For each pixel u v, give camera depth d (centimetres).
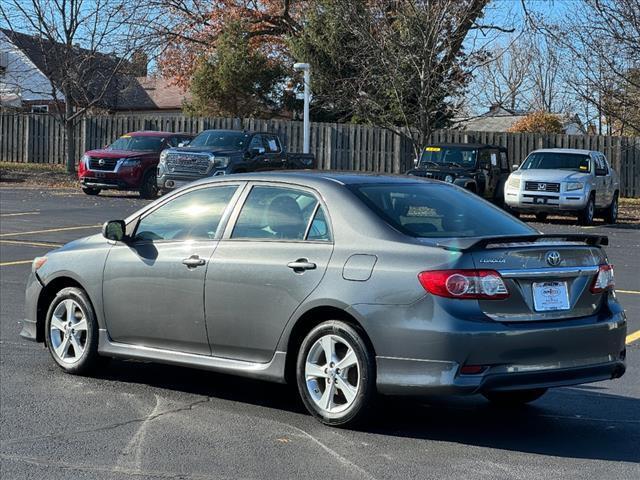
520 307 591
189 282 689
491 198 2511
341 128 3209
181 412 672
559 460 569
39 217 2053
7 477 529
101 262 747
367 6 2783
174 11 3638
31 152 3625
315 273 627
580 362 609
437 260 585
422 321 579
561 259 610
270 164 2448
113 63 3406
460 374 573
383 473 539
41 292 791
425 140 2773
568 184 2289
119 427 632
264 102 3891
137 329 726
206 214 710
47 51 3256
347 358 612
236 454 573
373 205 641
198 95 3831
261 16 3788
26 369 798
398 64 2730
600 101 2864
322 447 588
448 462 561
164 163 2358
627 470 551
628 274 1426
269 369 650
